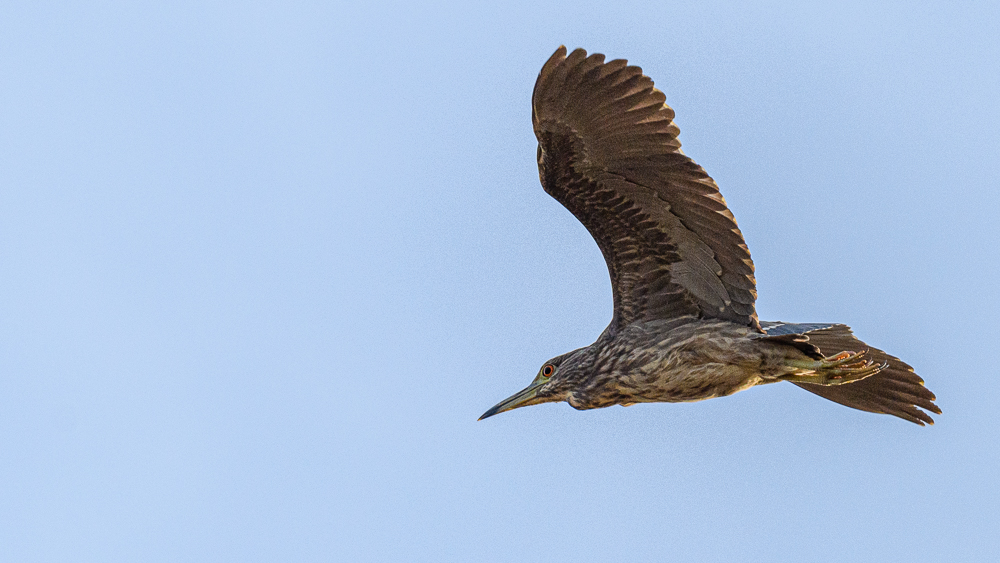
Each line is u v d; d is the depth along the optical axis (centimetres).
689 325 1504
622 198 1452
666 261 1493
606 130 1389
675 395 1547
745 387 1517
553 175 1455
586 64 1348
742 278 1461
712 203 1402
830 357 1445
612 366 1562
